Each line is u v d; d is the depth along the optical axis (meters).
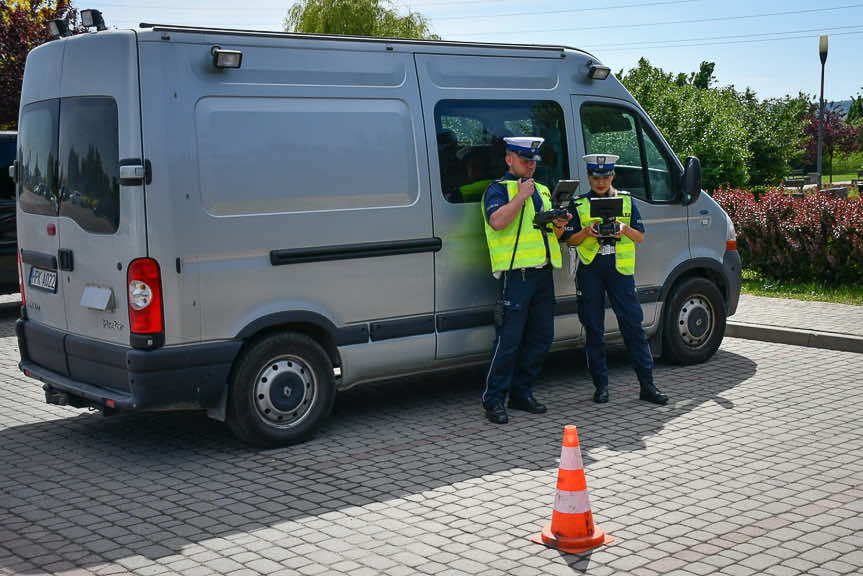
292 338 5.85
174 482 5.27
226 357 5.58
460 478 5.23
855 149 52.25
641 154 7.57
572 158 7.16
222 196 5.53
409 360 6.42
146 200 5.30
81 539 4.45
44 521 4.70
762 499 4.80
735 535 4.34
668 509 4.68
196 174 5.44
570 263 6.83
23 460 5.73
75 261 5.83
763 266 12.27
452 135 6.50
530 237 6.27
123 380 5.48
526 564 4.06
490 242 6.36
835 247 11.46
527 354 6.55
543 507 4.75
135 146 5.28
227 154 5.54
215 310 5.55
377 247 6.13
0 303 12.43
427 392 7.25
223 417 5.68
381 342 6.25
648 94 23.36
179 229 5.39
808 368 7.82
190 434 6.22
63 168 5.91
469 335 6.66
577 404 6.80
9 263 10.95
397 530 4.48
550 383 7.46
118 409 5.52
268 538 4.42
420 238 6.34
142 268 5.32
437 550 4.23
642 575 3.93
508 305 6.30
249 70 5.66
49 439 6.18
